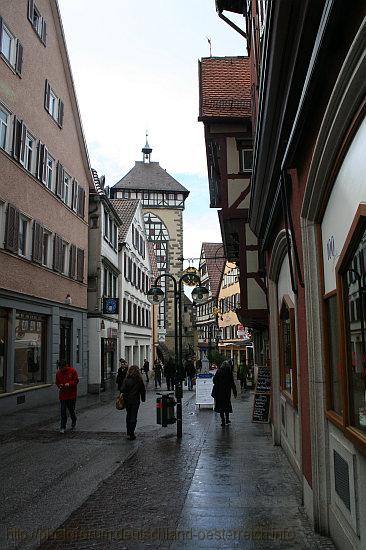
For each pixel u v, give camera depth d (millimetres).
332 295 5324
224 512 6324
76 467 9023
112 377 32719
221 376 14422
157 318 57219
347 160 4594
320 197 5445
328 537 5418
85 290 25953
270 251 10969
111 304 28656
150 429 13695
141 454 10156
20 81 17766
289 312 8125
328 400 5520
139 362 44281
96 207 28781
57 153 21938
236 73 17844
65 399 13148
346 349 4754
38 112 19594
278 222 9117
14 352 17219
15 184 17156
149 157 72875
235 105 16766
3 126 16609
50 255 21047
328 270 5496
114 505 6727
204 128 16953
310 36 5051
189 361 29844
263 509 6426
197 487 7512
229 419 15727
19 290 17453
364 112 3979
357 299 4387
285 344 9555
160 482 7863
